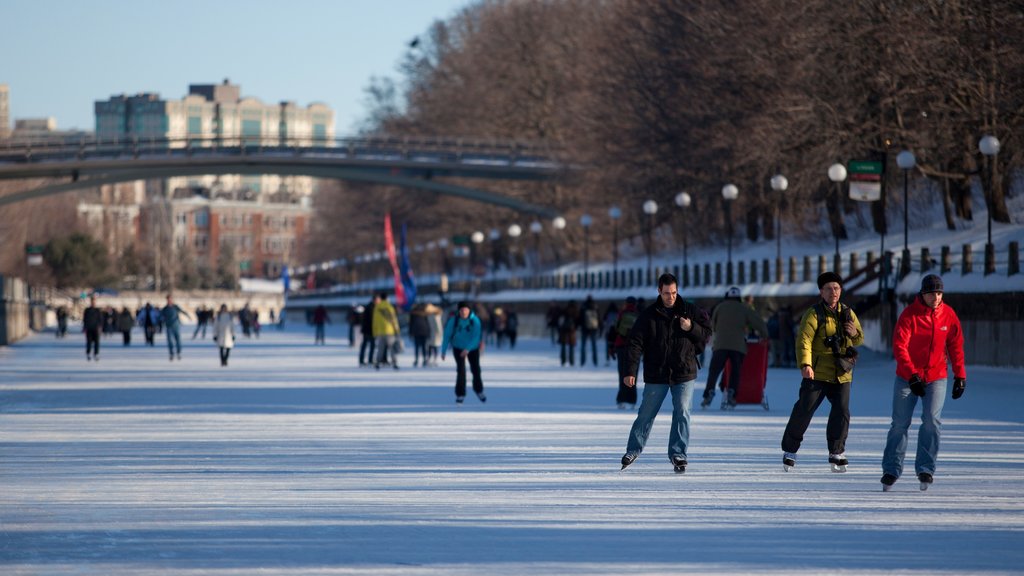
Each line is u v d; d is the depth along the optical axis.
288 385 90.75
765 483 38.53
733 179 178.38
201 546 28.41
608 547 28.20
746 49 163.25
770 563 26.39
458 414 64.75
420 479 39.69
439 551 27.77
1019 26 121.81
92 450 48.56
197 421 61.69
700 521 31.62
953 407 66.19
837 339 40.22
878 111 149.12
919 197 166.75
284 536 29.62
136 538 29.41
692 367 40.41
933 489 37.12
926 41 129.88
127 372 111.00
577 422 59.91
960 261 111.00
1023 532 30.03
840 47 145.25
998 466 42.34
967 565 26.22
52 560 26.81
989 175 111.88
